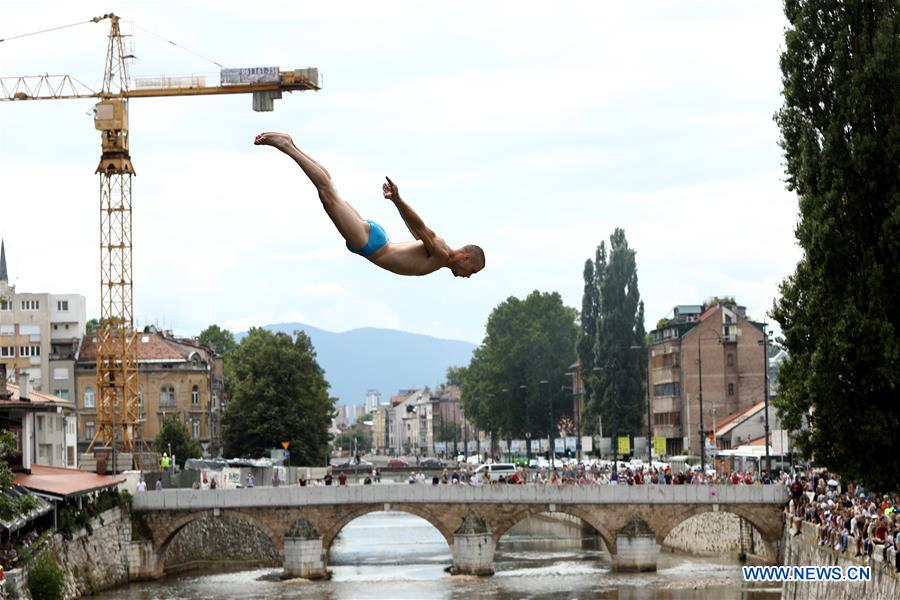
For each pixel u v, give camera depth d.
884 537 71.88
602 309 194.88
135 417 166.25
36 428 130.38
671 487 123.94
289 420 191.12
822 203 68.56
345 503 126.19
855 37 69.81
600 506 125.12
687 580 115.88
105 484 115.62
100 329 167.12
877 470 67.38
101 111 165.00
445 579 121.44
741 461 154.88
